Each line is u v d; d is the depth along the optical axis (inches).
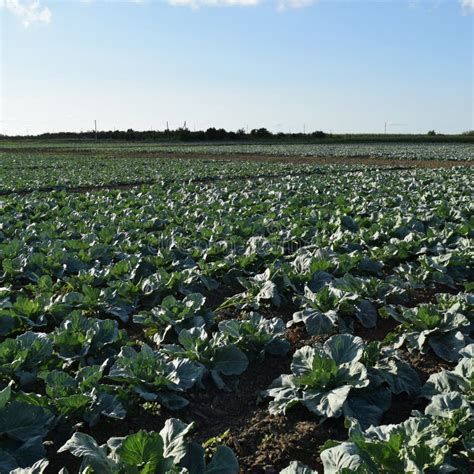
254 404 184.2
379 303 257.3
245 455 155.3
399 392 176.2
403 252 339.0
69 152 2281.0
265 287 260.4
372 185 701.9
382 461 118.3
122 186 895.7
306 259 303.6
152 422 172.4
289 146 2711.6
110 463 122.6
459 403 152.2
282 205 526.6
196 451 131.9
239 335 210.5
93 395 166.6
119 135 4212.6
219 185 795.4
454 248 358.9
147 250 361.1
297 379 172.2
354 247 350.6
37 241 393.1
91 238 380.2
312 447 156.9
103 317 255.1
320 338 230.5
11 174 1070.4
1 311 228.1
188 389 191.2
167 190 715.4
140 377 179.3
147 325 253.6
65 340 201.2
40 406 154.6
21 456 141.5
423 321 213.3
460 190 623.8
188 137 3718.0
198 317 233.5
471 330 217.0
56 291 292.8
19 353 186.1
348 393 173.8
